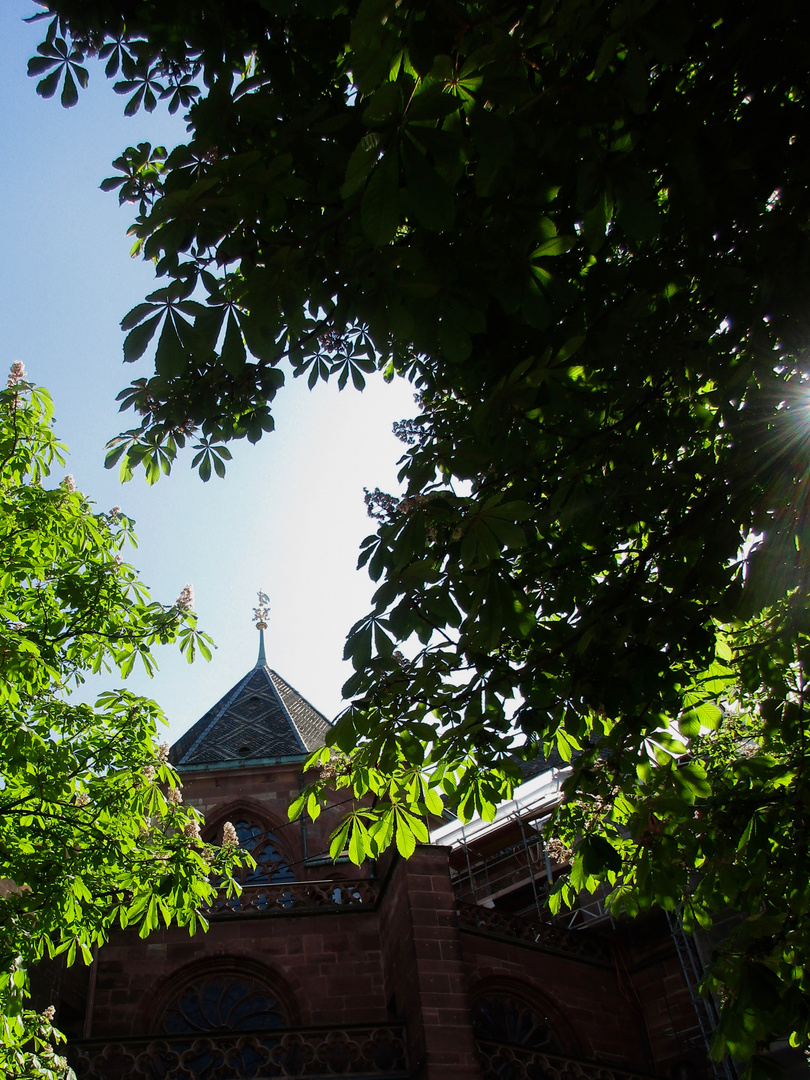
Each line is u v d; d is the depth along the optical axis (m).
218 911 22.44
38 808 12.45
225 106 4.94
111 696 13.34
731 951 5.93
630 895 7.69
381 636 5.41
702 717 7.12
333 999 21.03
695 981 22.19
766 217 5.93
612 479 6.54
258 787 28.77
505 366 6.68
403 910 20.20
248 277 4.74
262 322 4.71
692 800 6.81
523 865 28.11
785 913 5.93
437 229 3.71
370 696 6.47
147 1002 20.59
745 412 6.27
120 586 13.51
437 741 6.83
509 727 6.82
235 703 33.31
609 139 5.12
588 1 4.48
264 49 6.33
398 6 3.89
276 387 7.33
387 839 6.94
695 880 10.32
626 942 24.14
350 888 26.11
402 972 19.86
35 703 12.92
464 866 30.09
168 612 13.69
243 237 5.23
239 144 5.12
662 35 4.43
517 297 5.31
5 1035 9.94
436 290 4.98
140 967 21.08
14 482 13.74
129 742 13.24
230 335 4.75
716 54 5.45
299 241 5.13
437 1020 18.30
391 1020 19.20
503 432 6.41
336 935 22.03
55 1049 18.38
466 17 4.24
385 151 3.66
